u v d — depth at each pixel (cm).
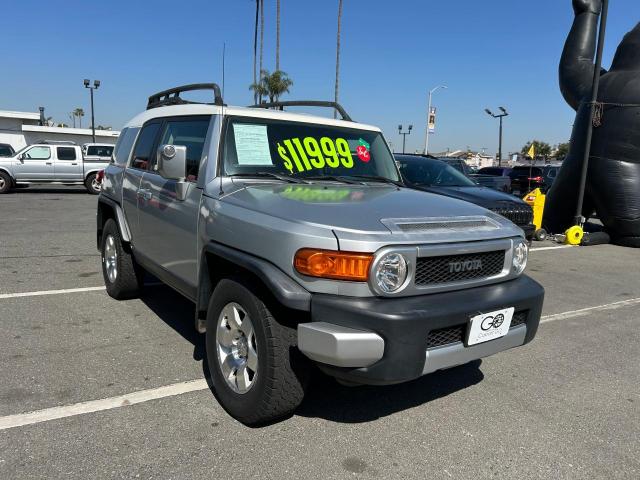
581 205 1253
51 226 1090
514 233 330
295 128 412
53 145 1956
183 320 492
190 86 462
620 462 293
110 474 257
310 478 262
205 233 340
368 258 262
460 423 327
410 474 271
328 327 260
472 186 933
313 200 313
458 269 295
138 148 506
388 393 365
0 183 1898
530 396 372
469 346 286
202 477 259
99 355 402
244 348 310
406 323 258
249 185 351
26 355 396
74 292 579
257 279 293
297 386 288
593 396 378
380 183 423
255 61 3269
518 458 291
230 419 314
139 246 478
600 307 637
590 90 1268
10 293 568
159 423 306
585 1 1370
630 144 1176
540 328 541
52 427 297
